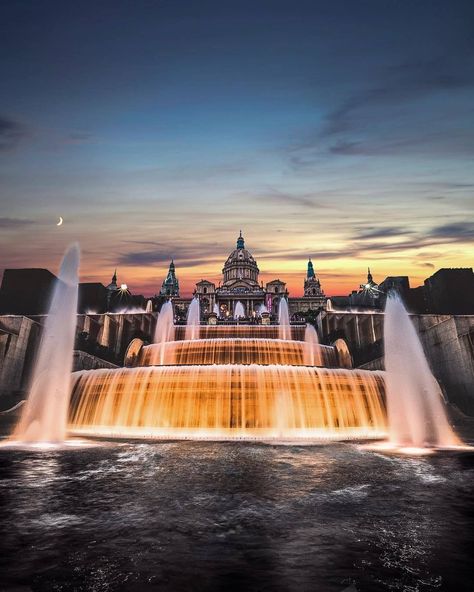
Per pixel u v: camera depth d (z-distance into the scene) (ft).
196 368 45.29
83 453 28.35
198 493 17.72
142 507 15.69
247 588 9.23
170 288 503.61
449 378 70.79
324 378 45.21
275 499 16.83
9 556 11.05
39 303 104.53
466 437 41.83
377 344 86.84
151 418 42.63
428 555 11.29
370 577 9.85
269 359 75.20
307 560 10.91
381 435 42.65
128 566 10.45
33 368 71.20
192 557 11.07
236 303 385.91
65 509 15.42
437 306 124.67
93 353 82.74
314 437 40.01
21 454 27.84
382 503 16.33
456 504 16.24
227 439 37.47
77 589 9.13
